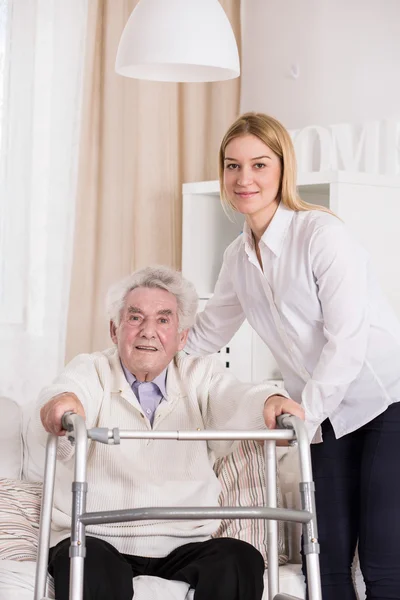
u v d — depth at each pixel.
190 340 2.67
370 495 2.30
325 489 2.40
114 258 3.67
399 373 2.30
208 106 3.87
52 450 1.93
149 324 2.20
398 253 2.96
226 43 2.58
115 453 2.18
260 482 2.51
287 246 2.29
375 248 2.90
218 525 2.27
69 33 3.63
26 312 3.65
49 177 3.65
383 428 2.30
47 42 3.62
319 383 2.17
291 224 2.30
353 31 3.39
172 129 3.76
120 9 3.62
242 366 3.21
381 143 3.19
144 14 2.56
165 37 2.52
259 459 2.54
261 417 2.10
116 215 3.67
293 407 2.00
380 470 2.29
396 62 3.22
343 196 2.81
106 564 1.99
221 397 2.27
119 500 2.16
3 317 3.67
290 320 2.31
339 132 3.31
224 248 3.61
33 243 3.63
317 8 3.55
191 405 2.29
